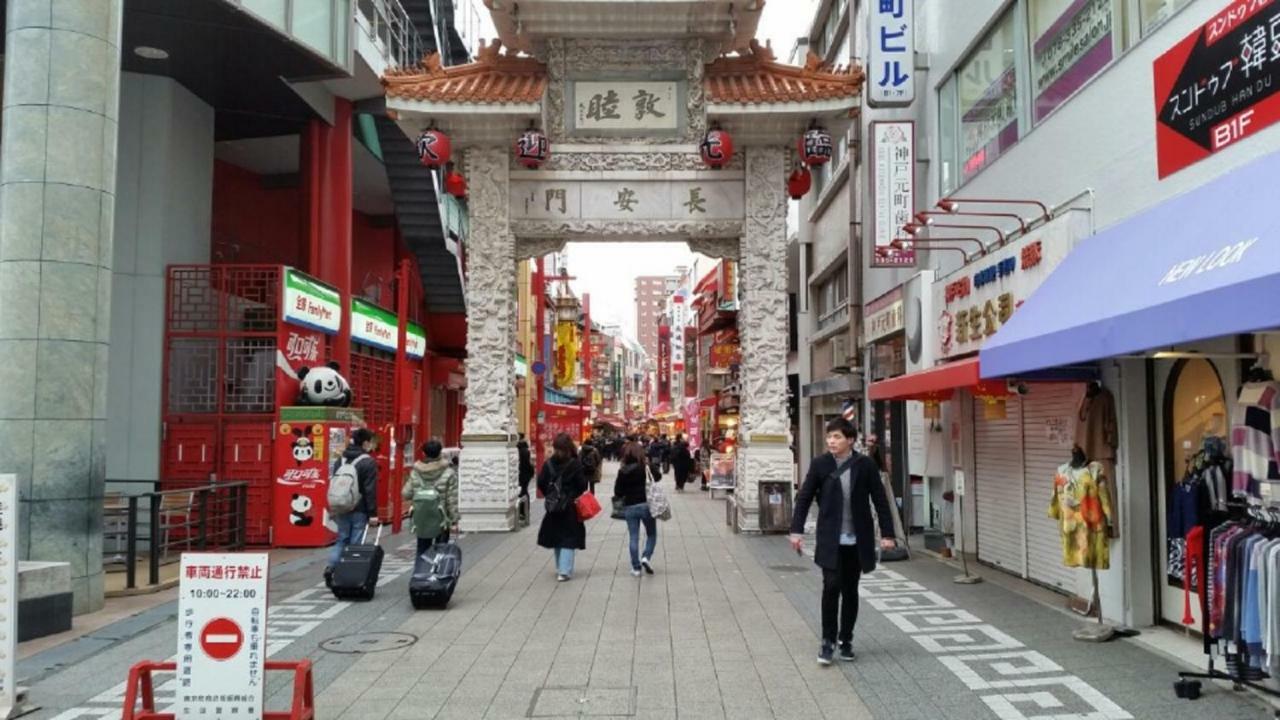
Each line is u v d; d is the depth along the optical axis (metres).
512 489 16.59
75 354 9.30
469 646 7.94
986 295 10.59
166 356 15.16
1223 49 6.77
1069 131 9.45
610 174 16.16
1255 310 4.95
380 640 8.16
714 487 25.59
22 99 9.25
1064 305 7.71
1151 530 8.27
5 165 9.30
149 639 8.30
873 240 14.15
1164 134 7.57
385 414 22.52
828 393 21.27
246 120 18.62
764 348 16.08
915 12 15.14
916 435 15.14
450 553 9.79
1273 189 5.69
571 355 52.16
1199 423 7.74
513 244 16.42
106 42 9.65
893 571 11.79
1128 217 8.14
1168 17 7.58
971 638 8.04
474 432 16.36
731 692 6.53
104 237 9.62
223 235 21.80
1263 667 5.91
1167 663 7.10
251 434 14.97
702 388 49.69
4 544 6.12
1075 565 8.15
